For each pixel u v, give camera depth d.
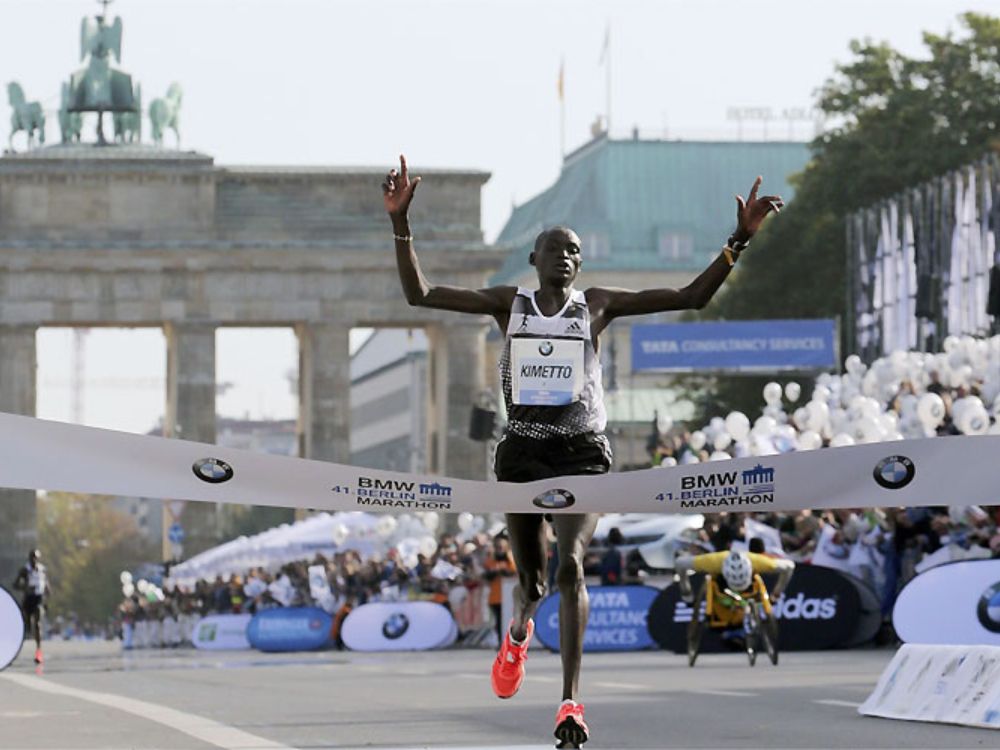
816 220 169.00
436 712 35.81
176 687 49.09
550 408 22.41
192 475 21.88
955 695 31.06
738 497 22.12
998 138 155.75
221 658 83.62
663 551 84.31
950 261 111.62
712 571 54.19
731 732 29.52
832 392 81.81
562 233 22.58
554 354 22.42
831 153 165.62
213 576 129.00
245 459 21.86
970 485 21.81
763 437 73.44
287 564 110.12
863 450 21.84
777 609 63.00
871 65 165.00
